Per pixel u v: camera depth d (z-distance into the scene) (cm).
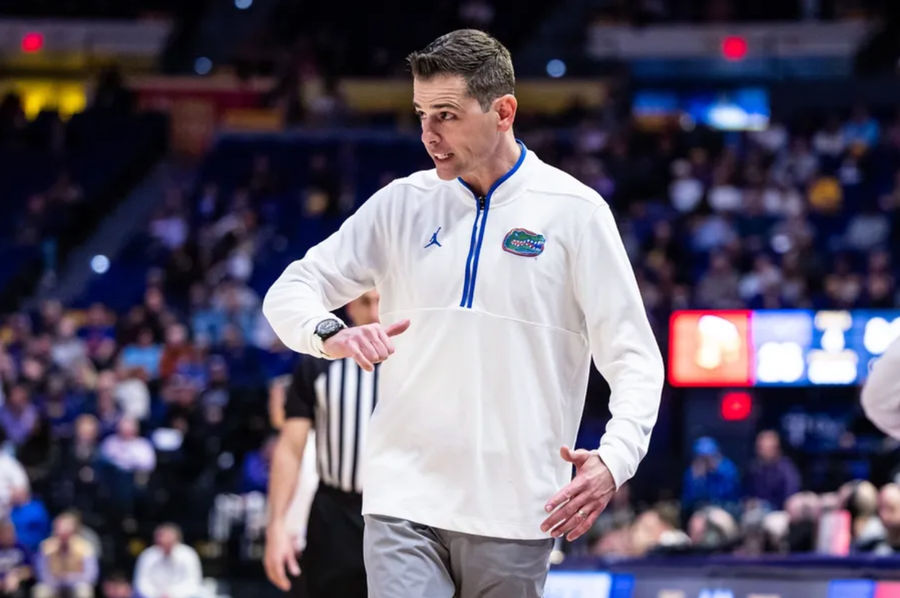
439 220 468
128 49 3741
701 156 2917
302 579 682
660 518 1188
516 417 451
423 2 3834
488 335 454
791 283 2308
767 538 1038
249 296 2488
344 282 480
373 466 463
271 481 699
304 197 3030
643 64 3647
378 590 449
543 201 462
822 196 2781
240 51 3812
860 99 3447
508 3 3856
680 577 746
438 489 453
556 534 436
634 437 436
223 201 3048
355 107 3678
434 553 452
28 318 2473
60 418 2003
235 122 3478
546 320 457
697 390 1886
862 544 927
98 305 2466
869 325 1836
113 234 3044
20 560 1617
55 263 2878
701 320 1875
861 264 2522
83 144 3278
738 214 2680
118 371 2138
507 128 460
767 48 3569
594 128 3188
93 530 1766
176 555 1559
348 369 682
